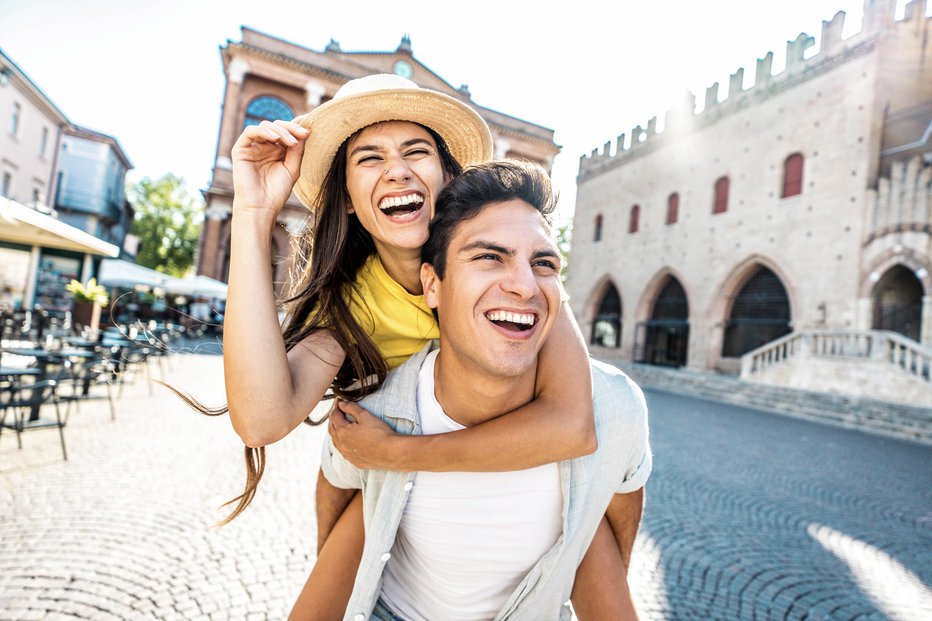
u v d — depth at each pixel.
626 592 1.23
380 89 1.18
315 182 1.38
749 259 20.16
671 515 5.23
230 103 25.17
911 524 5.49
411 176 1.22
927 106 15.99
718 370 20.98
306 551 3.79
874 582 4.04
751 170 20.38
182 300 24.50
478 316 0.92
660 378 20.03
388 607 1.24
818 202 17.95
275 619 3.00
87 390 7.82
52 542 3.61
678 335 23.62
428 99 1.24
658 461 7.36
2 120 21.52
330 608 1.28
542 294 0.93
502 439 0.98
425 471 1.08
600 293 28.28
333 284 1.30
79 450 5.57
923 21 17.20
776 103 19.69
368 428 1.09
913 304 17.86
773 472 7.29
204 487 4.87
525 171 0.99
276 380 0.97
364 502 1.19
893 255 15.74
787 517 5.42
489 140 1.42
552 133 32.72
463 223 0.93
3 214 6.56
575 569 1.16
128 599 3.06
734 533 4.86
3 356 9.17
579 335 1.15
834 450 9.27
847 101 17.42
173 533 3.90
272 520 4.27
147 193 47.50
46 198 26.03
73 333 11.46
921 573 4.26
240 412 0.96
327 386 1.18
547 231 0.97
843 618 3.50
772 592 3.79
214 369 12.86
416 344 1.42
